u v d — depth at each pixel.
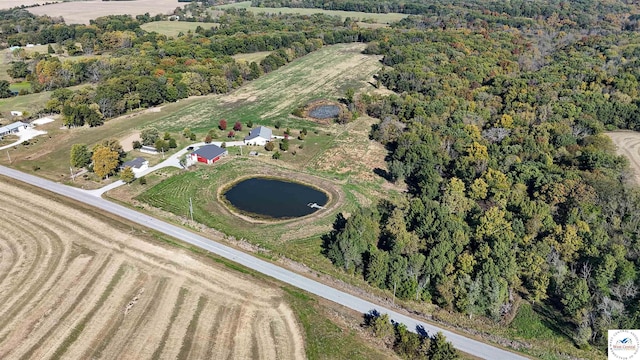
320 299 79.81
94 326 71.25
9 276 81.88
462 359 67.81
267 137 147.25
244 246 94.12
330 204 113.38
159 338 69.44
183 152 139.12
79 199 109.88
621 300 75.38
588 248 82.94
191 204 110.75
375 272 83.19
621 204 96.94
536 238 89.94
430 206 95.88
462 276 79.12
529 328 75.75
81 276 82.31
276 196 117.19
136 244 92.25
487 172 109.06
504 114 146.12
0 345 67.38
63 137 147.62
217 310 75.81
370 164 135.12
